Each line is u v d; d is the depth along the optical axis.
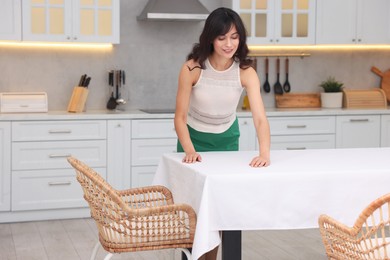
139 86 6.15
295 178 2.84
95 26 5.62
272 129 5.83
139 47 6.12
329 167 3.00
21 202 5.31
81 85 5.81
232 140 3.70
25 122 5.27
